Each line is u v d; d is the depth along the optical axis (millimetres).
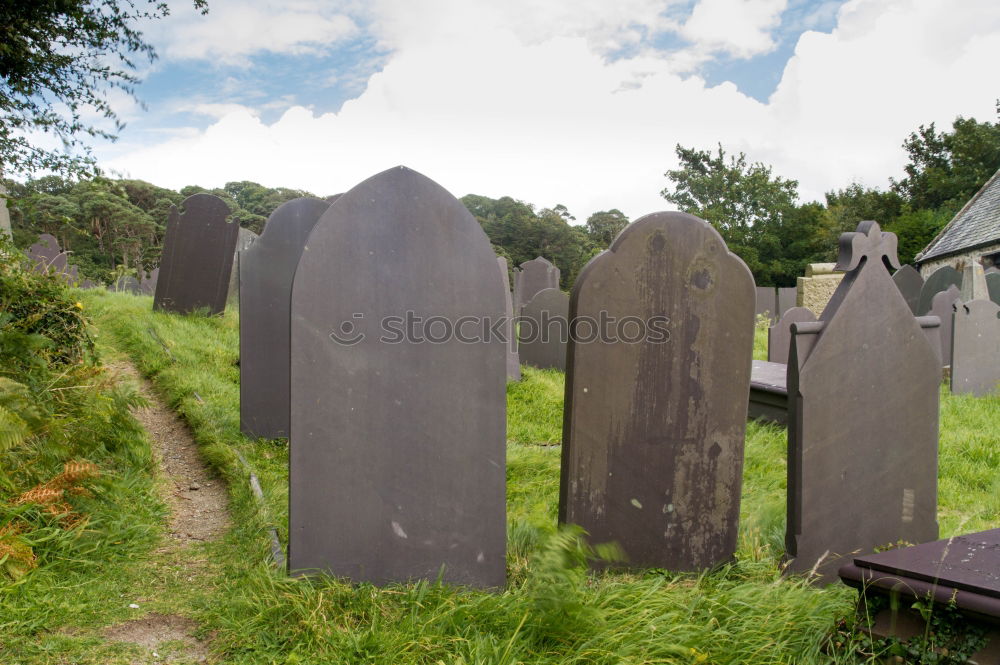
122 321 9797
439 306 3385
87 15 4887
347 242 3277
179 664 2527
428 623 2775
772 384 7191
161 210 29812
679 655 2689
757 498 4938
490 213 48219
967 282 11562
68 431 3934
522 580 3473
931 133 48406
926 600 2527
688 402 3918
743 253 50281
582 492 3811
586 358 3750
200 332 9773
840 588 3314
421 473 3389
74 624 2709
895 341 4074
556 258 45000
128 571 3271
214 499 4602
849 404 3951
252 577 3094
